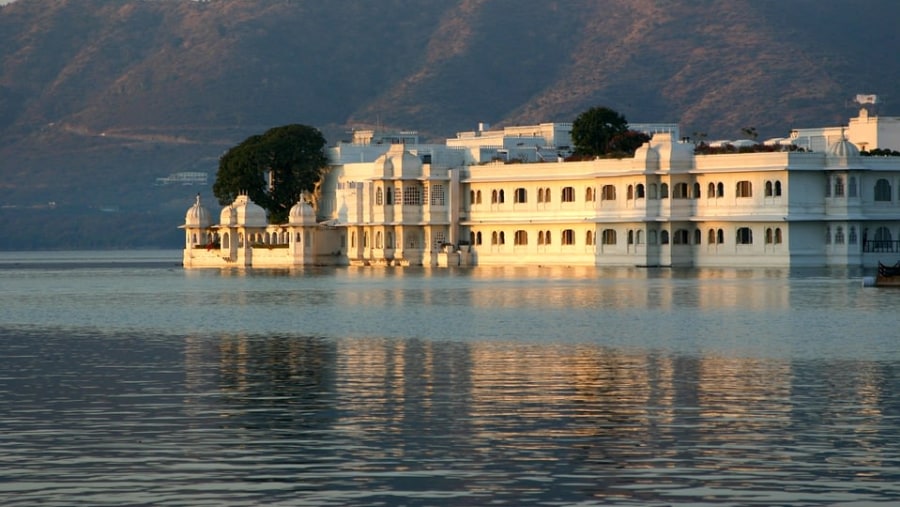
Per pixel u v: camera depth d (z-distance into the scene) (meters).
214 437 67.69
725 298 161.12
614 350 104.00
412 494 56.22
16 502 55.16
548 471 60.03
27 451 64.50
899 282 182.75
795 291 173.50
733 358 97.69
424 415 73.56
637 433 68.12
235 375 90.44
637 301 158.25
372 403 77.75
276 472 60.03
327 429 69.62
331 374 90.50
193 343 113.12
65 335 122.50
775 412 73.75
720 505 54.28
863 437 66.75
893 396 78.75
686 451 63.88
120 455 63.53
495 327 125.12
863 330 117.75
